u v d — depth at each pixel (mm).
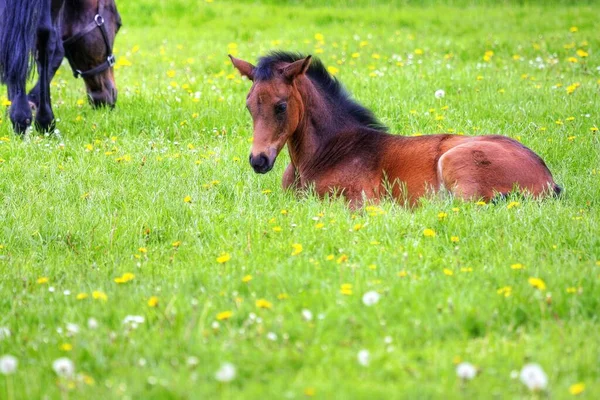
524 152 11664
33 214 11703
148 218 11406
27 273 9727
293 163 12984
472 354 7133
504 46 25672
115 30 18312
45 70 15695
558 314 7930
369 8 34969
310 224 10766
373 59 23672
